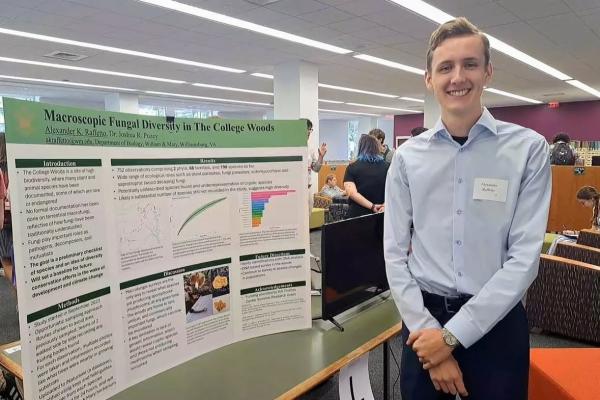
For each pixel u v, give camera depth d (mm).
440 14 4734
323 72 8219
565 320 2875
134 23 5047
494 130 1003
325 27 5258
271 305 1560
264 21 5020
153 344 1281
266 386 1213
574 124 12328
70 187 1028
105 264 1135
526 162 983
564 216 5645
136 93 11000
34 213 940
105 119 1121
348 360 1356
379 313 1720
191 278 1376
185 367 1337
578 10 4539
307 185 1592
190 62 7320
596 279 2715
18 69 7719
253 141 1489
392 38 5750
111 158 1143
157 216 1271
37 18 4809
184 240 1350
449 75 986
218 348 1455
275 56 6875
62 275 1014
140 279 1235
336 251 1597
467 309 957
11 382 1350
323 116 17531
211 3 4406
